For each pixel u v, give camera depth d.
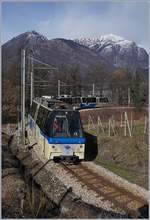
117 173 20.05
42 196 16.22
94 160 23.73
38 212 14.28
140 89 50.94
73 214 14.42
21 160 25.39
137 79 60.19
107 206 15.27
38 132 27.59
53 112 22.44
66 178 19.62
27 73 39.59
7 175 19.02
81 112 49.88
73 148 22.03
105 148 25.48
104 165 22.16
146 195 16.17
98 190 17.12
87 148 26.95
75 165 22.38
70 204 15.81
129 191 16.89
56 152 21.94
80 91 68.25
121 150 24.09
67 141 21.95
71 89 67.50
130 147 24.06
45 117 24.41
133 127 33.94
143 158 21.58
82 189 17.59
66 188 18.20
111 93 64.12
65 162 23.12
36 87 51.31
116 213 14.47
